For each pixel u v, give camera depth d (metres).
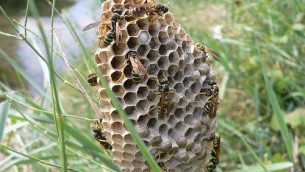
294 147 0.64
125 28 0.30
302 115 0.67
